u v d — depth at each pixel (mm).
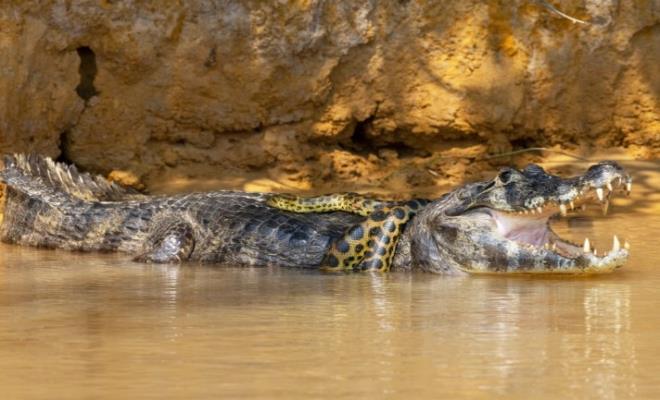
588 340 20516
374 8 54969
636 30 56500
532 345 20016
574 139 57438
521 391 16297
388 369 17922
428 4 55156
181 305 25547
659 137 57219
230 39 53781
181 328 22078
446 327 22141
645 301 25969
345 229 36062
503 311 24422
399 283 30312
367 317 23562
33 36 50688
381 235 34156
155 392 16281
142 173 53344
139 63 53000
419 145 57156
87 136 52906
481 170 56094
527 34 55906
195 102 54000
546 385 16703
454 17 55344
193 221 37969
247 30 53781
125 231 39469
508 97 55812
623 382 16891
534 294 27453
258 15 53719
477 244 31938
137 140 53562
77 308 25016
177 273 33062
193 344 20219
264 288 29047
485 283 30141
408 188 54000
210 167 54594
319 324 22578
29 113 51031
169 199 39812
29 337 21047
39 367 18156
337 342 20406
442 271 32875
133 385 16766
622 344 20094
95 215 40250
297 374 17531
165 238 37125
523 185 31344
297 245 35688
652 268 32906
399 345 20062
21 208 42500
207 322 22875
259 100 54500
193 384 16812
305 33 54156
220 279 31375
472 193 32469
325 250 35250
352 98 55531
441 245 32844
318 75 54625
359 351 19484
